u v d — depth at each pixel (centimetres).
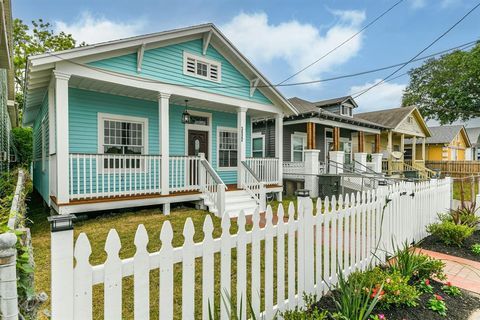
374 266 329
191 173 855
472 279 328
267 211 223
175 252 164
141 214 673
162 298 158
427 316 243
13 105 1128
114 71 637
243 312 205
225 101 857
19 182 478
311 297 251
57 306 124
